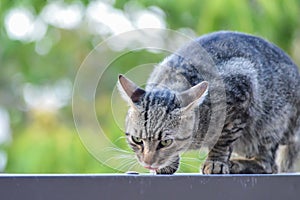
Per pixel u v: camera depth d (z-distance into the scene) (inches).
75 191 98.1
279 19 143.9
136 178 98.6
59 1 155.4
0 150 147.6
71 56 159.8
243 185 99.7
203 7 141.7
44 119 148.6
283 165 116.1
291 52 146.2
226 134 109.8
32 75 161.0
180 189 98.9
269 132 113.0
